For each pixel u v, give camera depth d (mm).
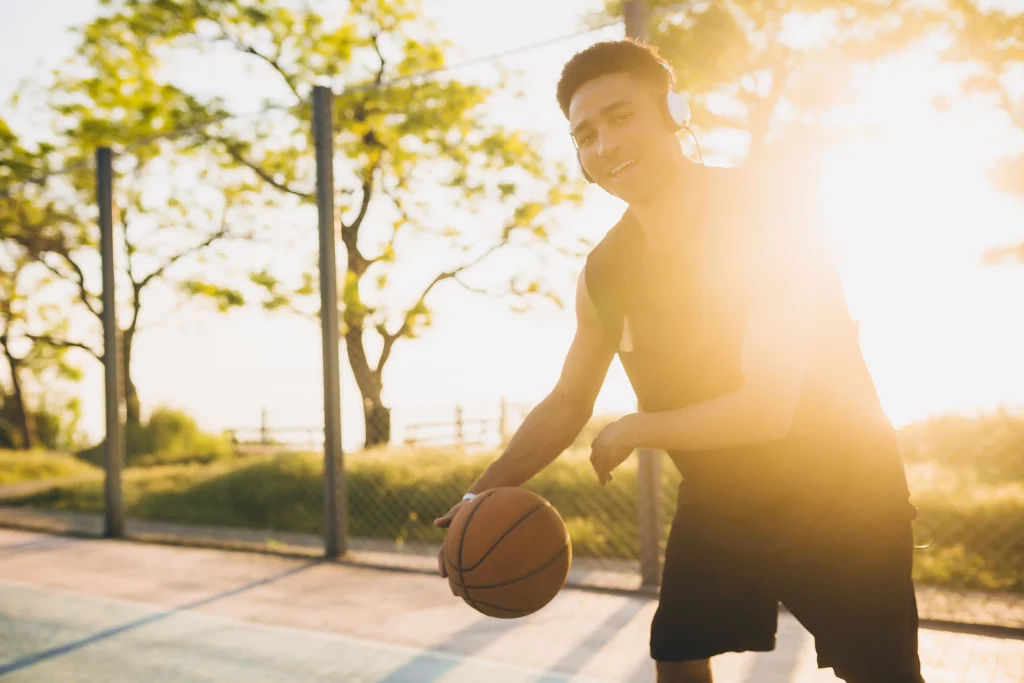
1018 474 6730
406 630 4059
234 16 17688
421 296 16891
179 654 3818
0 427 28469
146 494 10609
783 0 10016
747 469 1646
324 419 5844
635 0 4348
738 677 3246
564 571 1906
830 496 1573
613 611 4230
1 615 4578
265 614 4461
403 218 17109
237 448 19688
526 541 1832
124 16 17797
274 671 3549
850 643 1584
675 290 1621
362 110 17562
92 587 5219
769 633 1815
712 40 10258
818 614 1623
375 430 11750
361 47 18438
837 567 1576
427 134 17156
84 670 3635
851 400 1563
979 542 5430
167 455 19203
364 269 17453
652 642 1881
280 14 18016
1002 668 3281
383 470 9297
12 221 12234
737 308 1557
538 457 1969
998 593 4562
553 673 3387
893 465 1574
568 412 1957
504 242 16141
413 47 18547
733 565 1739
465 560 1845
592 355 1904
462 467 9117
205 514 9508
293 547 6207
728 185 1588
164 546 6594
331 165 5723
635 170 1536
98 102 18672
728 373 1629
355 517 8555
